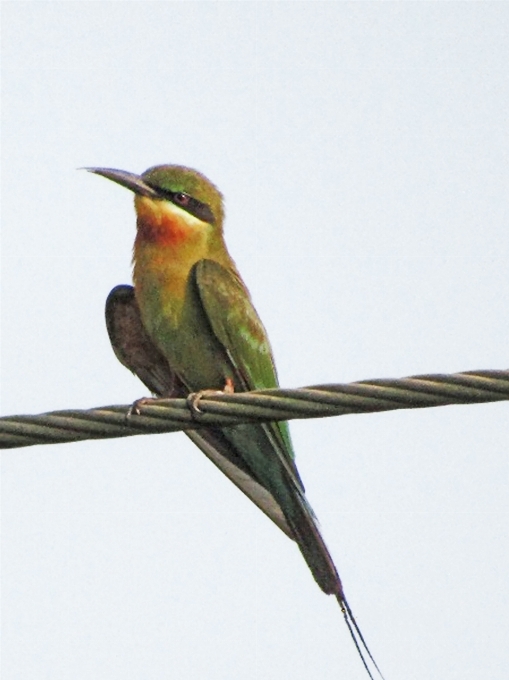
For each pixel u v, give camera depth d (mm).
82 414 9406
